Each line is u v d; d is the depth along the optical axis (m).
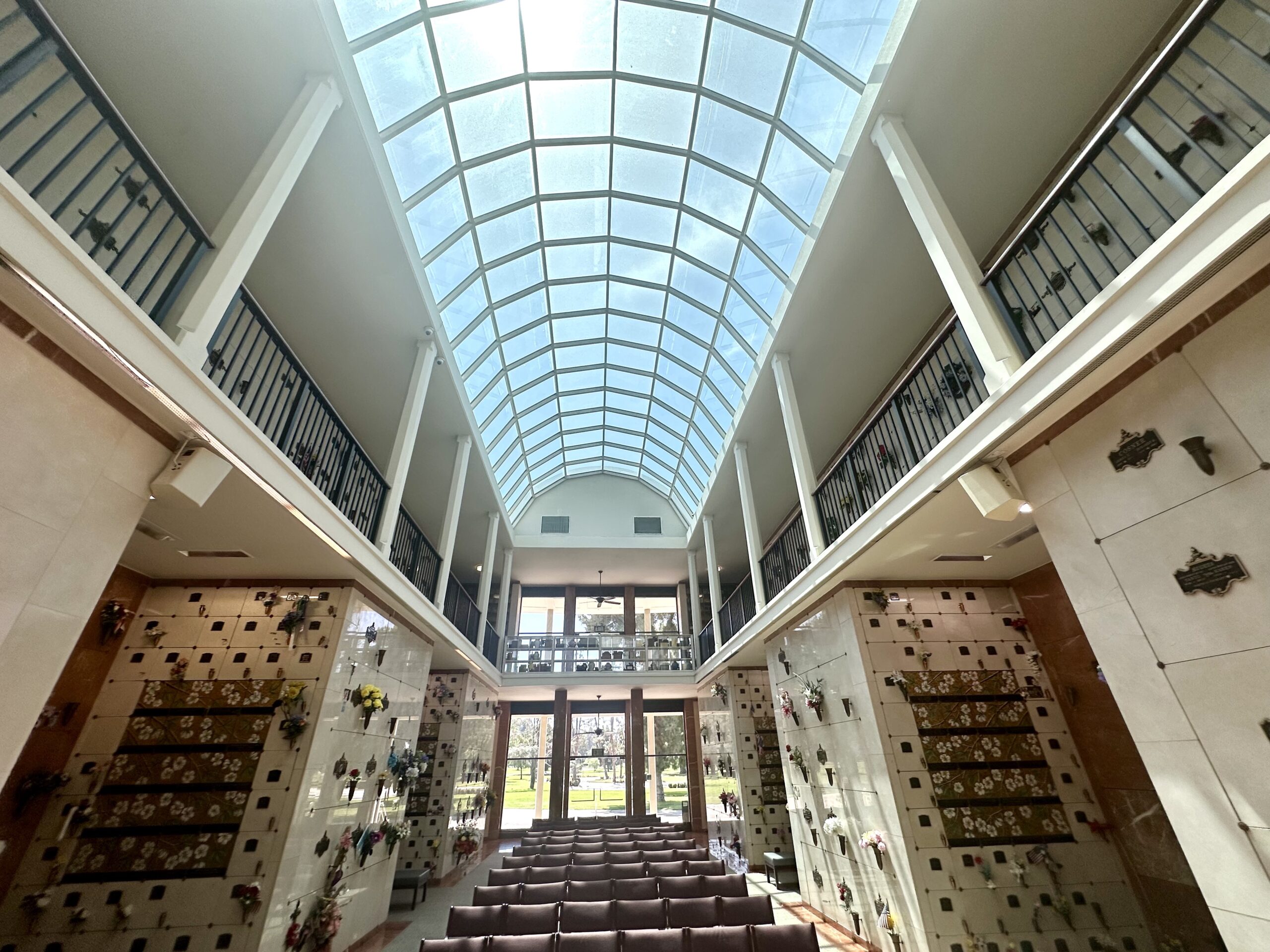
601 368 12.85
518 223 8.40
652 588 17.94
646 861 6.83
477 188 7.37
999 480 3.63
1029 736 5.53
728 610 11.49
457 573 16.78
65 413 2.54
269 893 4.47
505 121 6.93
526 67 6.53
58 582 2.52
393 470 6.59
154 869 4.51
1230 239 2.22
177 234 5.38
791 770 7.73
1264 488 2.39
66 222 4.37
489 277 8.75
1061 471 3.36
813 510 6.73
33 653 2.40
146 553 5.08
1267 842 2.36
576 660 14.12
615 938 4.20
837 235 6.19
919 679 5.73
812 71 5.79
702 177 7.66
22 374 2.35
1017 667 5.85
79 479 2.62
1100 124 5.03
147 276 5.06
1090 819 5.20
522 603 17.73
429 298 7.18
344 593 5.72
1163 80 4.58
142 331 2.66
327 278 6.54
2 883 4.34
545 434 14.29
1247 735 2.45
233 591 5.67
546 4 5.99
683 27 6.22
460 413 9.22
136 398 2.85
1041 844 5.08
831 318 7.27
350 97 4.93
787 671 7.92
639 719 13.94
